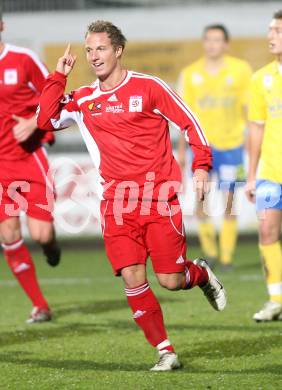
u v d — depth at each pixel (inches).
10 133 1053.8
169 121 789.2
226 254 1589.6
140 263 787.4
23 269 1091.3
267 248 1045.8
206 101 1576.0
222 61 1571.1
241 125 1584.6
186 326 1026.7
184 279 805.2
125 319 1109.1
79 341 954.1
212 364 810.8
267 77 1012.5
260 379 740.7
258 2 2025.1
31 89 1057.5
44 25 2063.2
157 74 2054.6
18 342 952.3
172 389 707.4
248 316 1090.1
